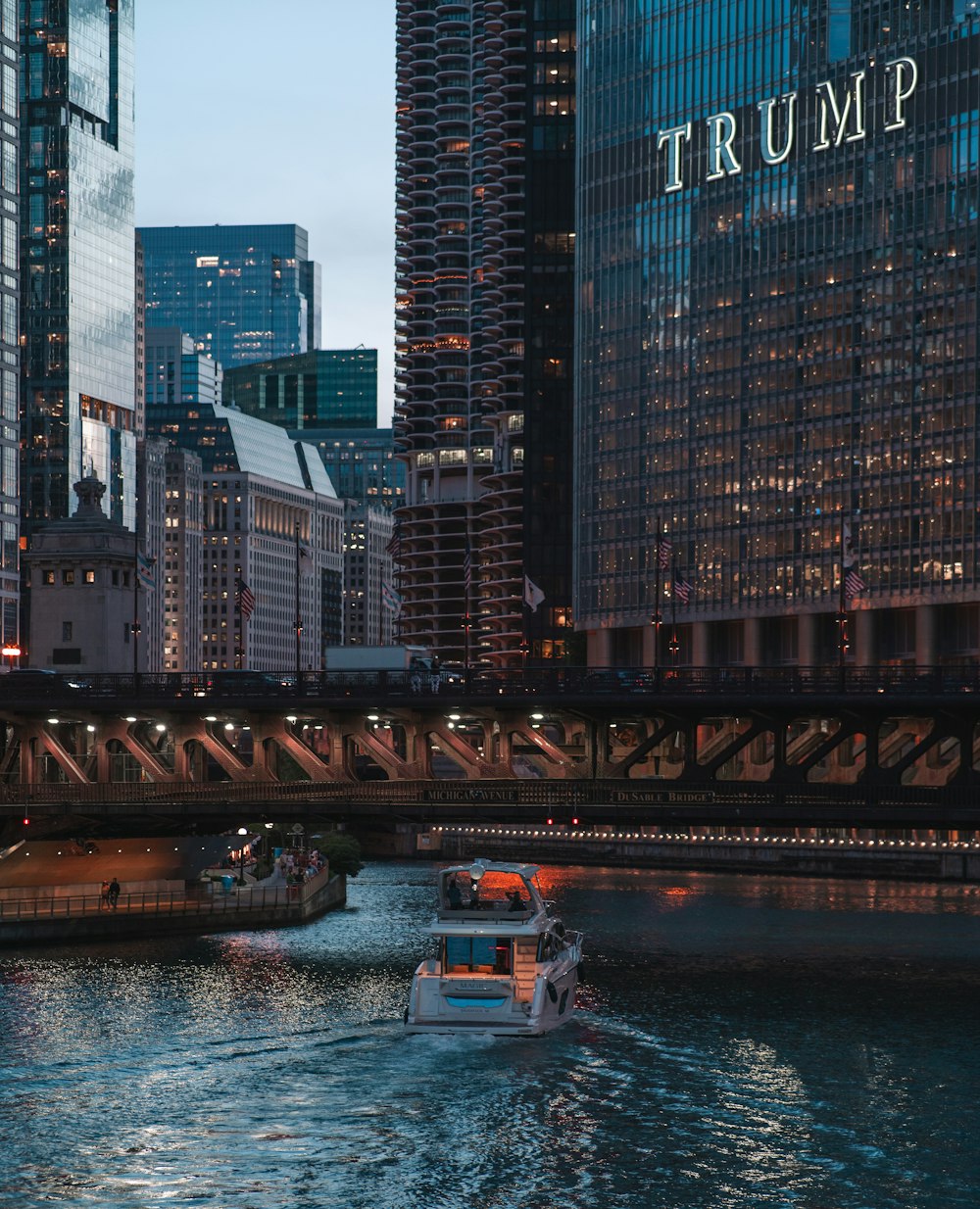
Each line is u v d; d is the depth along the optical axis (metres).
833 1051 92.88
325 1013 101.06
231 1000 105.19
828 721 133.75
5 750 131.12
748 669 114.44
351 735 116.69
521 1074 87.00
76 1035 95.19
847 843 199.62
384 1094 83.31
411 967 118.56
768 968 121.19
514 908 96.94
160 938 134.88
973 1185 71.81
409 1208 69.25
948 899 169.50
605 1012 102.69
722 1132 78.50
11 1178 72.25
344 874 173.50
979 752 149.00
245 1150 75.50
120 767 143.12
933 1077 87.81
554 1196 70.56
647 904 164.38
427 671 118.00
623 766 111.19
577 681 112.19
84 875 146.75
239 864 182.62
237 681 119.38
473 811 110.69
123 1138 77.00
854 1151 76.00
